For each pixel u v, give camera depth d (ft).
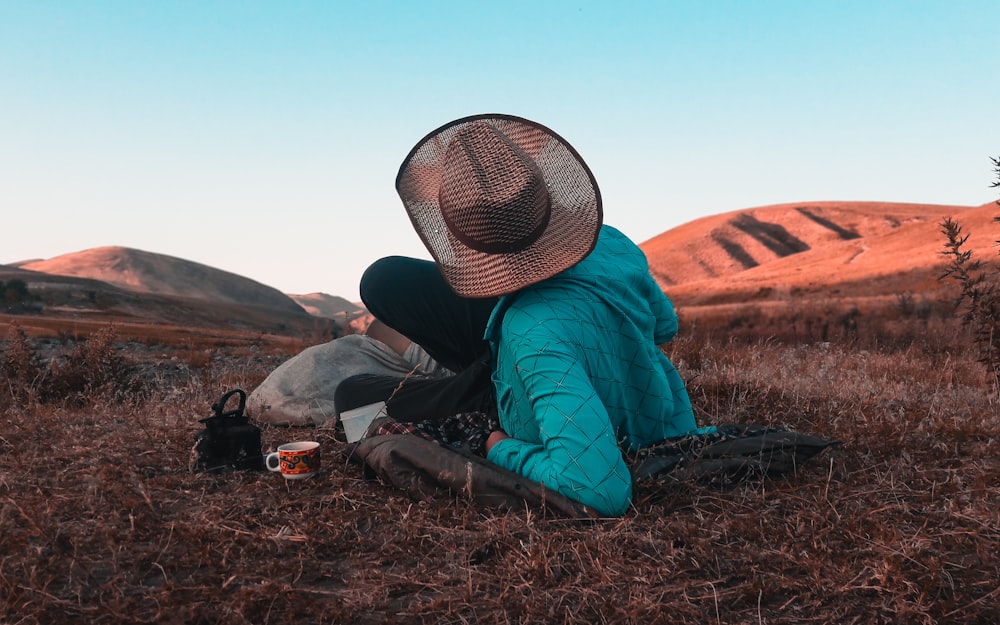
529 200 9.78
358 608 7.47
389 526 9.60
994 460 12.13
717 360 22.76
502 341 10.32
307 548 8.86
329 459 12.75
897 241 366.22
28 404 18.65
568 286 10.19
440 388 12.69
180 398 18.53
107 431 14.93
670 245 618.44
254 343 64.59
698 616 7.26
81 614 7.20
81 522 9.57
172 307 614.34
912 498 10.46
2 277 584.81
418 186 10.70
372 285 13.42
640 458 10.75
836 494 10.33
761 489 10.56
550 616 7.23
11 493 10.46
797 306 199.93
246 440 12.07
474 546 8.69
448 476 9.98
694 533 8.89
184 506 10.37
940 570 7.87
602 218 9.82
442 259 10.49
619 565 8.07
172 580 8.02
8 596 7.09
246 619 7.06
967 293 21.68
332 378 16.99
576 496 9.11
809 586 7.77
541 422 9.41
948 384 20.48
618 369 10.47
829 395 17.22
